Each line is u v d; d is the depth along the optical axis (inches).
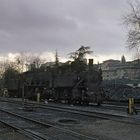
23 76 3090.6
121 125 905.5
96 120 1080.2
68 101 2241.6
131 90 2477.9
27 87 2869.1
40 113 1384.1
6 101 2402.8
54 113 1380.4
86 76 2090.3
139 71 3472.0
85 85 2068.2
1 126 932.6
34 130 835.4
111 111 1448.1
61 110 1493.6
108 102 2417.6
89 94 2033.7
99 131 821.9
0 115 1277.1
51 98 2474.2
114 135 754.8
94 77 2085.4
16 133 777.6
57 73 2501.2
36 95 2625.5
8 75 4510.3
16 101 2377.0
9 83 3449.8
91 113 1336.1
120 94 2544.3
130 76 5812.0
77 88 2127.2
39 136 709.9
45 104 2034.9
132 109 1286.9
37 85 2701.8
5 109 1579.7
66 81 2272.4
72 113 1350.9
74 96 2129.7
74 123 1012.5
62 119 1107.9
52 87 2470.5
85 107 1771.7
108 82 3154.5
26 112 1432.1
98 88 2068.2
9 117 1198.3
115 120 1018.7
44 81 2610.7
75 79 2165.4
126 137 721.0
